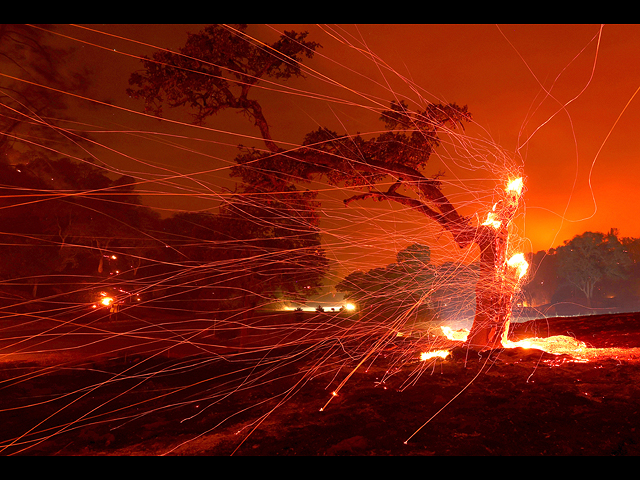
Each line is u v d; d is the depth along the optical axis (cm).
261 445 383
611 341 1022
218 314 2541
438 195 1065
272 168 1095
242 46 1045
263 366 842
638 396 455
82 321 2998
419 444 363
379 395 524
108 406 576
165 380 754
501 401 470
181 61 1025
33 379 784
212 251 1788
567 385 526
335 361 812
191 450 384
